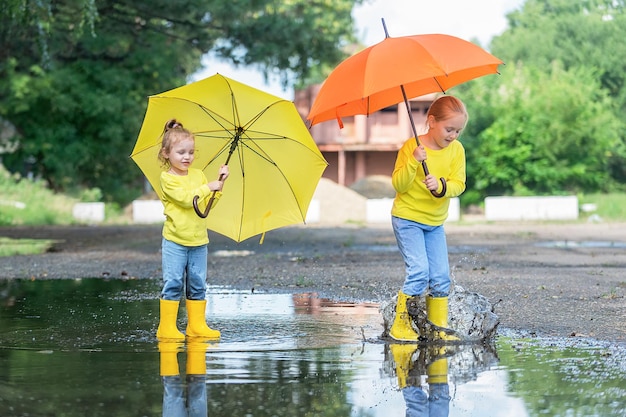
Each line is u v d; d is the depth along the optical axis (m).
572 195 47.91
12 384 6.21
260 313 10.05
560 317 9.52
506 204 39.97
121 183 50.28
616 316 9.56
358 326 9.02
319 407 5.51
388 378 6.41
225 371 6.67
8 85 40.94
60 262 17.89
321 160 8.52
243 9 30.62
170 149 8.09
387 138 60.78
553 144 48.25
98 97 42.25
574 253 20.00
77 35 22.20
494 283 13.07
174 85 44.72
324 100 8.22
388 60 7.96
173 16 30.36
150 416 5.30
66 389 6.03
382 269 15.80
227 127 8.48
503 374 6.53
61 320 9.55
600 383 6.18
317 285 13.16
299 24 32.16
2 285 13.44
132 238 27.41
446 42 8.16
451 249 21.66
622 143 56.28
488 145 48.09
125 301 11.28
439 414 5.33
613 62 62.50
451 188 8.18
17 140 44.88
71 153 44.38
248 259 18.41
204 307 8.45
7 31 25.56
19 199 40.94
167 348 7.73
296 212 8.72
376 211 39.84
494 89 51.75
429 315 8.18
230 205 8.70
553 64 57.16
